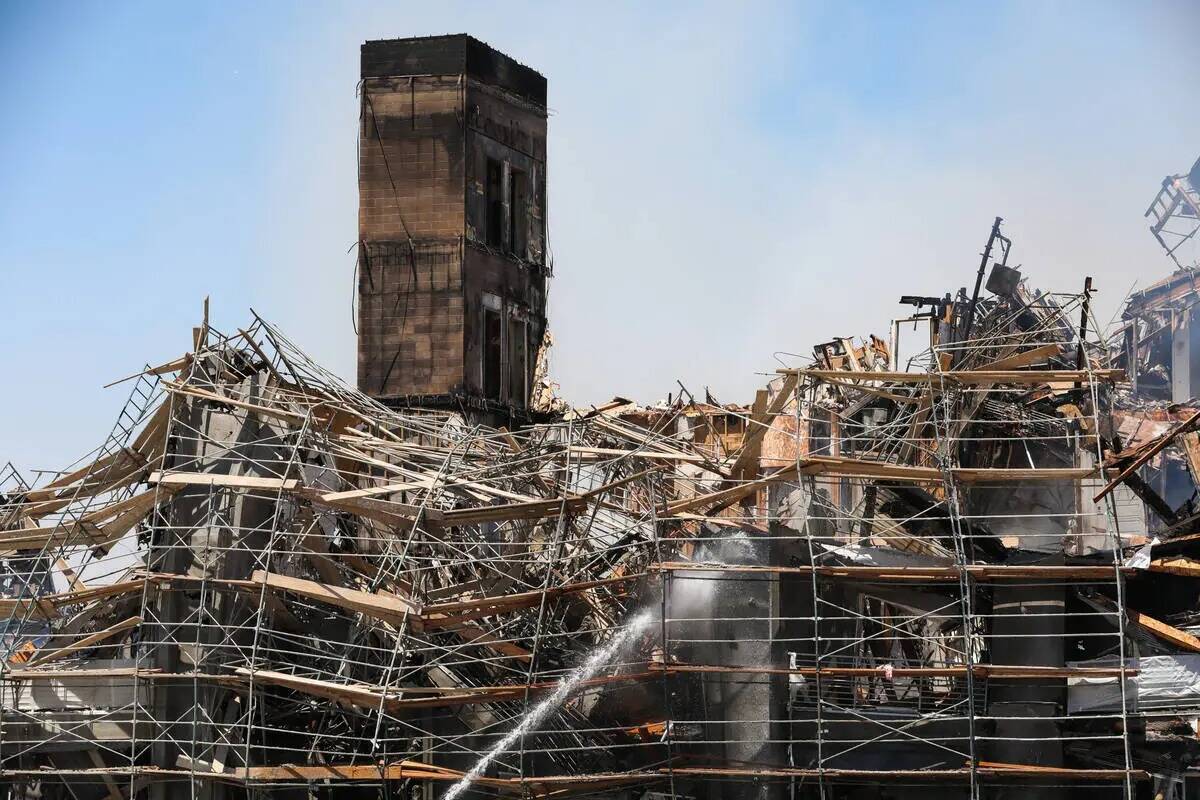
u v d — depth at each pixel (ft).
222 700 143.23
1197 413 144.46
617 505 158.61
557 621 157.17
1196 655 136.67
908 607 146.92
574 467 160.35
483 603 140.36
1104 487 152.66
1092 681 138.00
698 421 217.97
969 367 166.20
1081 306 162.71
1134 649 141.79
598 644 153.38
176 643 139.44
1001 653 140.56
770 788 138.72
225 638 142.72
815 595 135.13
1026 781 136.46
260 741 143.74
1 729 140.36
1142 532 181.27
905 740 137.28
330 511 152.46
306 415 147.43
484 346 237.86
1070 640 146.20
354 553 155.94
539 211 252.62
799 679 147.54
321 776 137.28
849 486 168.04
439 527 153.07
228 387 151.02
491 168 244.83
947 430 142.82
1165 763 138.31
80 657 155.84
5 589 167.94
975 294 179.63
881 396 161.99
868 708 149.07
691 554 161.27
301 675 145.07
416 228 234.38
